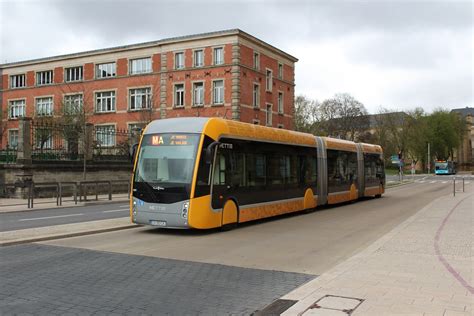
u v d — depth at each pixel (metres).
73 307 5.87
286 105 52.25
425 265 8.09
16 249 10.06
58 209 20.42
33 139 25.86
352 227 14.58
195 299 6.30
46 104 54.94
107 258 9.13
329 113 78.62
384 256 8.93
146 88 48.25
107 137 31.08
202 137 12.80
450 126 96.69
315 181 19.78
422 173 97.12
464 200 24.17
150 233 12.86
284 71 51.88
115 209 20.33
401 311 5.47
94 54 51.00
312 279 7.52
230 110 43.38
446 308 5.58
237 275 7.79
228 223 13.56
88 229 12.76
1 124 51.00
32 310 5.73
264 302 6.18
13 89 57.16
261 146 15.62
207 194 12.70
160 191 12.52
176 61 46.47
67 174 27.50
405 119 88.38
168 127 13.33
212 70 44.34
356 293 6.29
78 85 51.59
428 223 14.19
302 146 18.77
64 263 8.60
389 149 88.06
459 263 8.25
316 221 16.28
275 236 12.52
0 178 25.58
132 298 6.31
